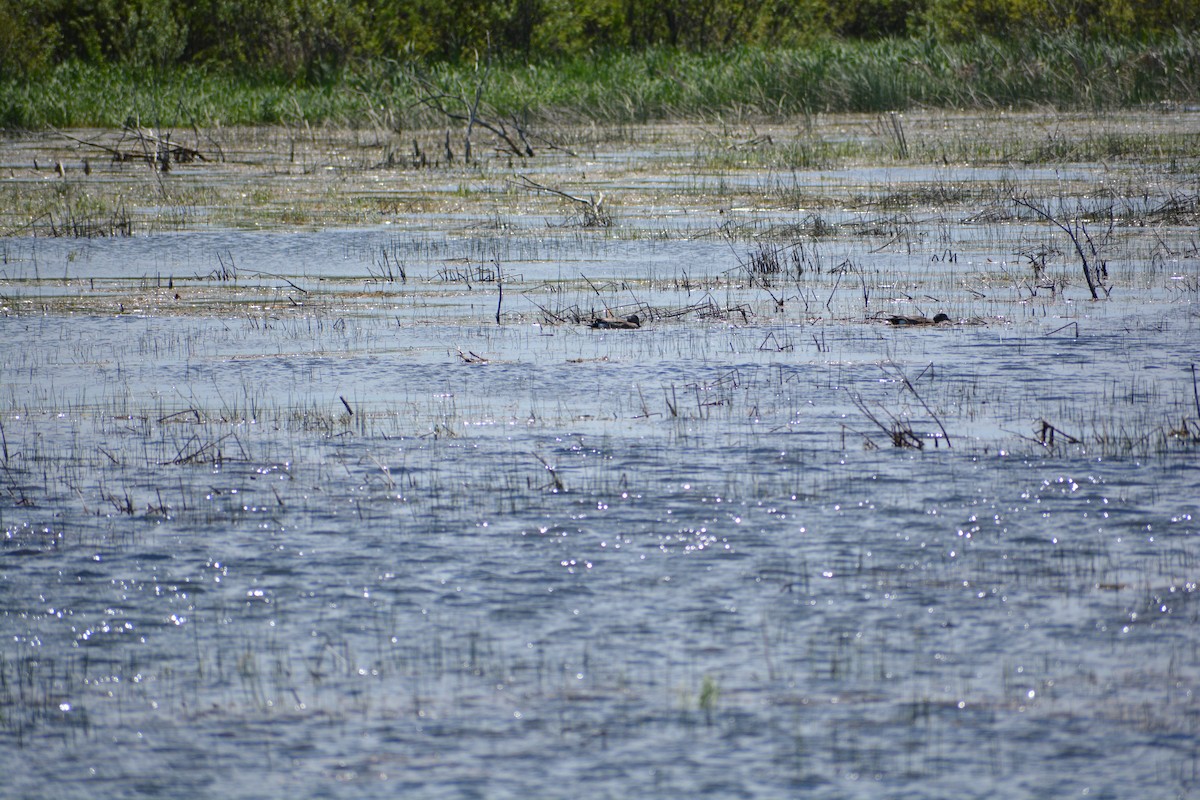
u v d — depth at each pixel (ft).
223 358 137.90
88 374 132.16
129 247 210.59
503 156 335.88
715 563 83.56
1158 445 104.42
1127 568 81.92
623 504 93.76
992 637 73.31
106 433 112.57
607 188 272.51
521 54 522.88
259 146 368.07
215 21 514.68
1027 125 354.33
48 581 82.94
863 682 68.69
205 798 59.98
